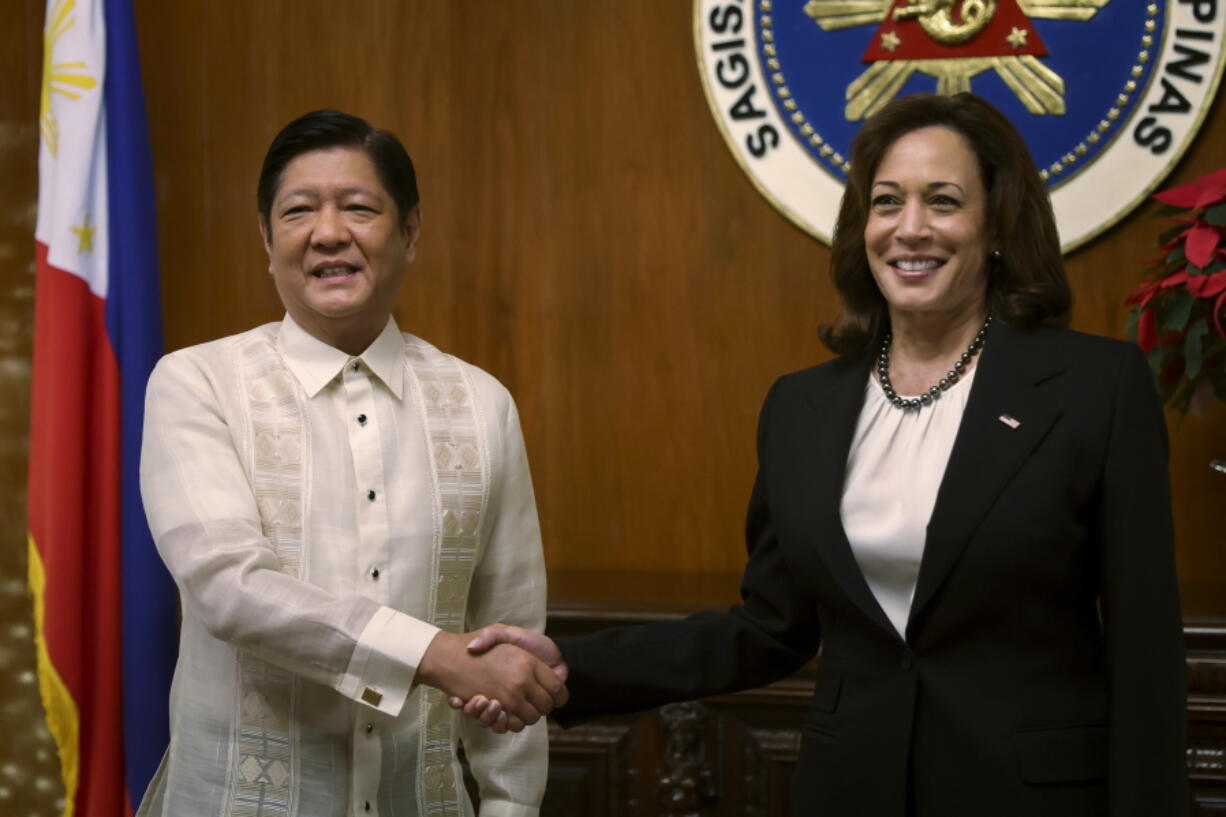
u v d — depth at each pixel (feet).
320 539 6.26
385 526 6.32
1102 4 11.51
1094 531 6.02
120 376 10.84
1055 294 6.47
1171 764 5.73
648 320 12.32
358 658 5.96
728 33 12.00
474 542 6.68
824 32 11.89
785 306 12.11
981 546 5.94
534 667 6.55
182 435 6.31
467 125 12.46
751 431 12.20
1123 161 11.54
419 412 6.66
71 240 10.78
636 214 12.30
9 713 12.86
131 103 11.07
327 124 6.48
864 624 6.30
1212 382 9.51
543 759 7.02
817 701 6.54
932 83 11.78
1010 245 6.50
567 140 12.36
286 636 5.93
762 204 12.13
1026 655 5.99
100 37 11.00
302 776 6.17
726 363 12.23
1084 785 5.82
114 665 10.71
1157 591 5.80
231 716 6.20
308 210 6.40
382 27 12.51
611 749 10.03
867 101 11.84
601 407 12.40
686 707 9.86
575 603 10.33
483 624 7.01
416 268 12.54
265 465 6.31
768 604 7.29
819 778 6.38
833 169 11.93
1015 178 6.45
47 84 11.04
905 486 6.33
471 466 6.69
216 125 12.64
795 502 6.59
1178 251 9.27
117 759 10.69
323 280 6.39
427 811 6.51
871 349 6.95
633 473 12.37
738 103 12.01
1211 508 11.50
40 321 10.82
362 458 6.40
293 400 6.44
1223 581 11.30
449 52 12.46
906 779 6.08
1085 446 5.95
